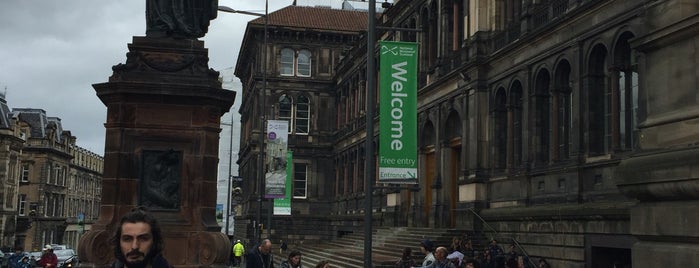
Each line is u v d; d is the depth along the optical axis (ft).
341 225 201.98
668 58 28.22
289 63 234.79
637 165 28.73
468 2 118.01
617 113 79.82
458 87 119.14
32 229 356.79
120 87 46.80
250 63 258.98
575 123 86.58
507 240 99.14
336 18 241.14
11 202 321.93
